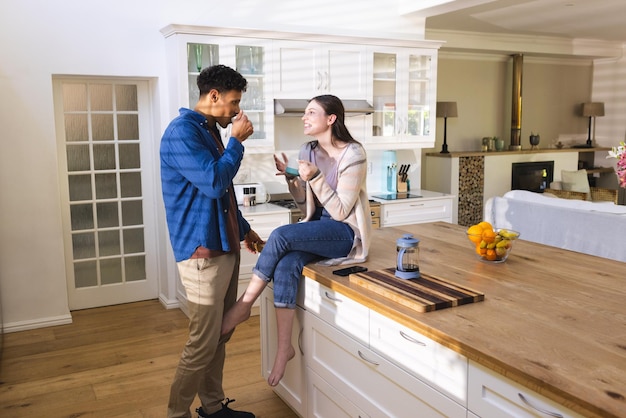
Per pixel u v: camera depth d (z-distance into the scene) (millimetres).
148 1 4484
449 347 1754
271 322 3049
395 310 1999
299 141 5293
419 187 5992
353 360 2354
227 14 4762
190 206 2479
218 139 2678
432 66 5430
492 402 1652
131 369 3609
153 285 5078
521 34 8156
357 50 4988
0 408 3117
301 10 5031
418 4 5250
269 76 4641
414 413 2006
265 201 4922
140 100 4836
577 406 1363
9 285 4250
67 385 3389
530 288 2219
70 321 4465
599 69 9719
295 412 3010
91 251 4824
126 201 4898
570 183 8273
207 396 2830
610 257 4145
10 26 4066
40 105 4207
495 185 8289
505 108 9133
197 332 2553
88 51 4328
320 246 2627
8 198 4180
